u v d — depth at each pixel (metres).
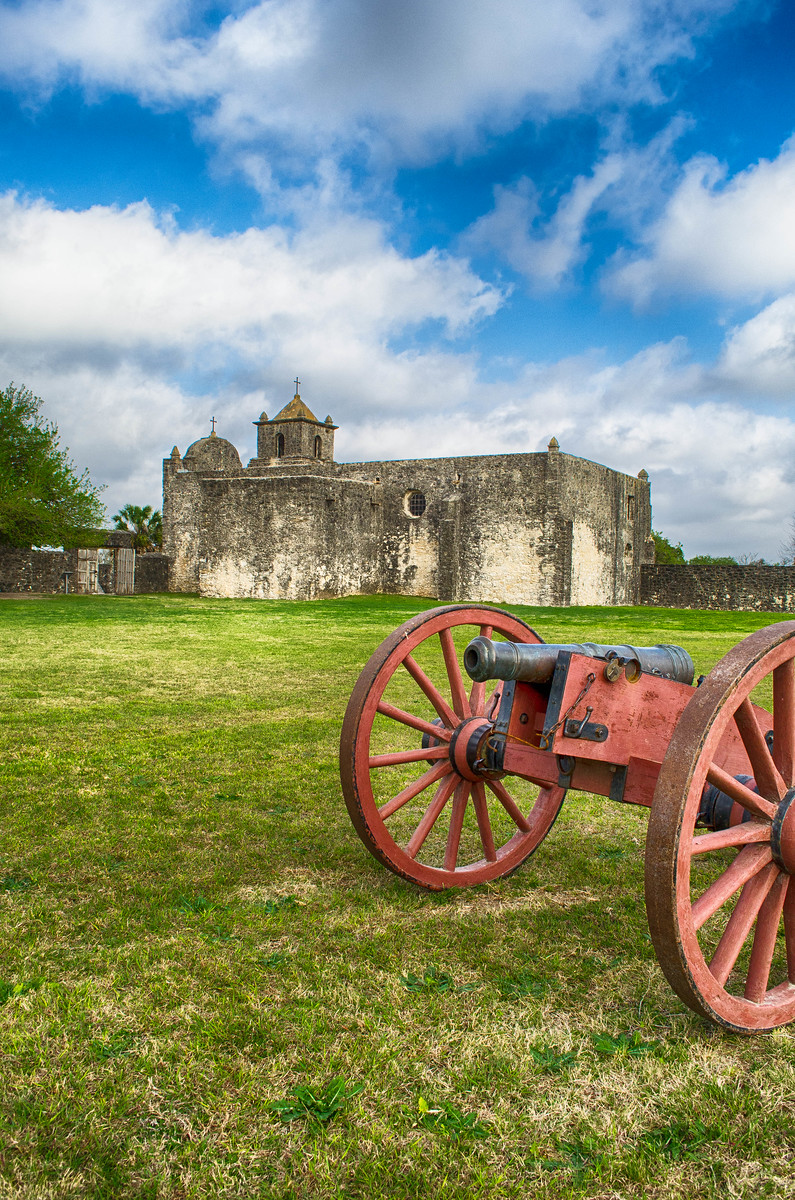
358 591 34.38
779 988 2.88
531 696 3.48
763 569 36.75
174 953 3.15
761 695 9.81
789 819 2.68
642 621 23.77
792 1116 2.30
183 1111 2.26
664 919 2.41
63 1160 2.06
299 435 40.75
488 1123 2.23
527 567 32.22
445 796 3.92
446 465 34.09
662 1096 2.37
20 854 4.19
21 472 31.62
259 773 5.82
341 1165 2.06
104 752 6.33
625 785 3.24
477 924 3.50
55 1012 2.71
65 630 16.61
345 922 3.48
